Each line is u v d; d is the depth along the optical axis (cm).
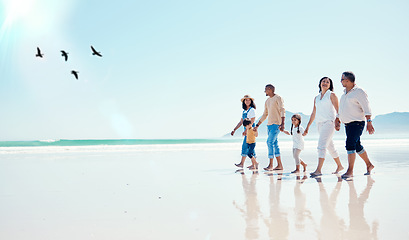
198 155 1246
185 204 363
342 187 461
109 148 1836
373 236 237
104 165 845
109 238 242
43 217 310
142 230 262
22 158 1089
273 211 321
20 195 430
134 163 902
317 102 639
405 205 341
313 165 826
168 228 267
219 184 512
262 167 792
